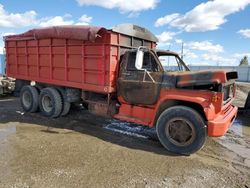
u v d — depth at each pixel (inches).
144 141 227.3
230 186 149.9
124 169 167.2
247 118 333.4
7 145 205.0
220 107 186.2
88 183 147.0
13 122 279.9
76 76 266.5
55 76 289.6
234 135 256.2
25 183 144.6
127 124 281.6
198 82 191.5
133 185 146.9
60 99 295.6
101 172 161.6
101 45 237.1
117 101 251.6
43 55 299.0
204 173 165.5
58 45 277.3
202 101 188.4
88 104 276.1
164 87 208.7
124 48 248.5
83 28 236.7
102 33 231.8
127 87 232.5
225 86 200.8
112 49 232.8
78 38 239.9
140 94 224.2
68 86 277.3
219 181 155.5
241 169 174.2
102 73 240.7
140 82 222.7
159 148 210.4
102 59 238.5
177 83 201.8
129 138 234.4
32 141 216.2
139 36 267.0
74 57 264.7
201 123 189.0
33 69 317.1
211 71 189.3
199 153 202.1
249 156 199.6
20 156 182.7
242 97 575.5
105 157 186.4
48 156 184.2
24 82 348.8
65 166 168.4
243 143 231.6
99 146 209.9
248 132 269.9
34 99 318.3
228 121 193.8
